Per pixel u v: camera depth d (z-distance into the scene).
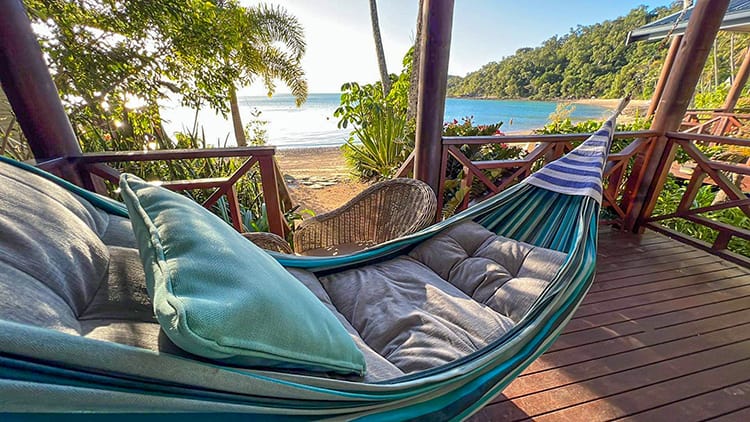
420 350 0.95
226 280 0.56
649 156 2.56
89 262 0.64
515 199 1.64
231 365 0.51
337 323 0.79
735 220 2.96
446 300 1.15
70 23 2.71
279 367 0.59
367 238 2.10
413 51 4.98
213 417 0.50
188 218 0.68
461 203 2.53
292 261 1.30
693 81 2.31
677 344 1.53
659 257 2.33
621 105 2.16
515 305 1.13
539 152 2.45
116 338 0.50
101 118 2.97
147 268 0.57
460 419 0.80
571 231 1.42
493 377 0.87
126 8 2.82
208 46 3.32
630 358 1.45
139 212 0.69
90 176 1.68
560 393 1.29
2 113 2.53
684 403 1.25
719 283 2.01
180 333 0.44
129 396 0.43
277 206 2.00
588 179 1.54
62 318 0.49
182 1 3.03
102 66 2.86
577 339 1.56
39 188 0.72
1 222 0.54
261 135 5.99
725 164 2.19
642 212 2.67
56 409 0.38
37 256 0.53
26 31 1.40
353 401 0.64
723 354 1.47
